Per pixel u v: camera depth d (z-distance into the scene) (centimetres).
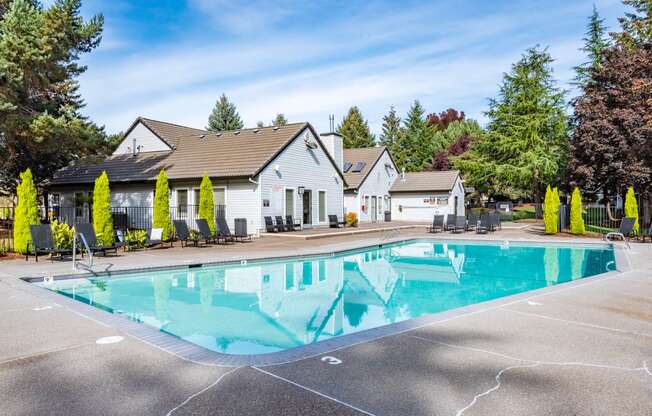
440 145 6184
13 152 1958
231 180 2242
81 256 1313
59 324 542
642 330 519
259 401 329
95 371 389
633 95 2264
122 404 326
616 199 2867
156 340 477
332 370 390
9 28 1545
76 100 2056
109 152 1997
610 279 873
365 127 6512
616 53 2475
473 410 316
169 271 1135
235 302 870
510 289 1013
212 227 1873
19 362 412
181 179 2269
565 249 1698
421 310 814
